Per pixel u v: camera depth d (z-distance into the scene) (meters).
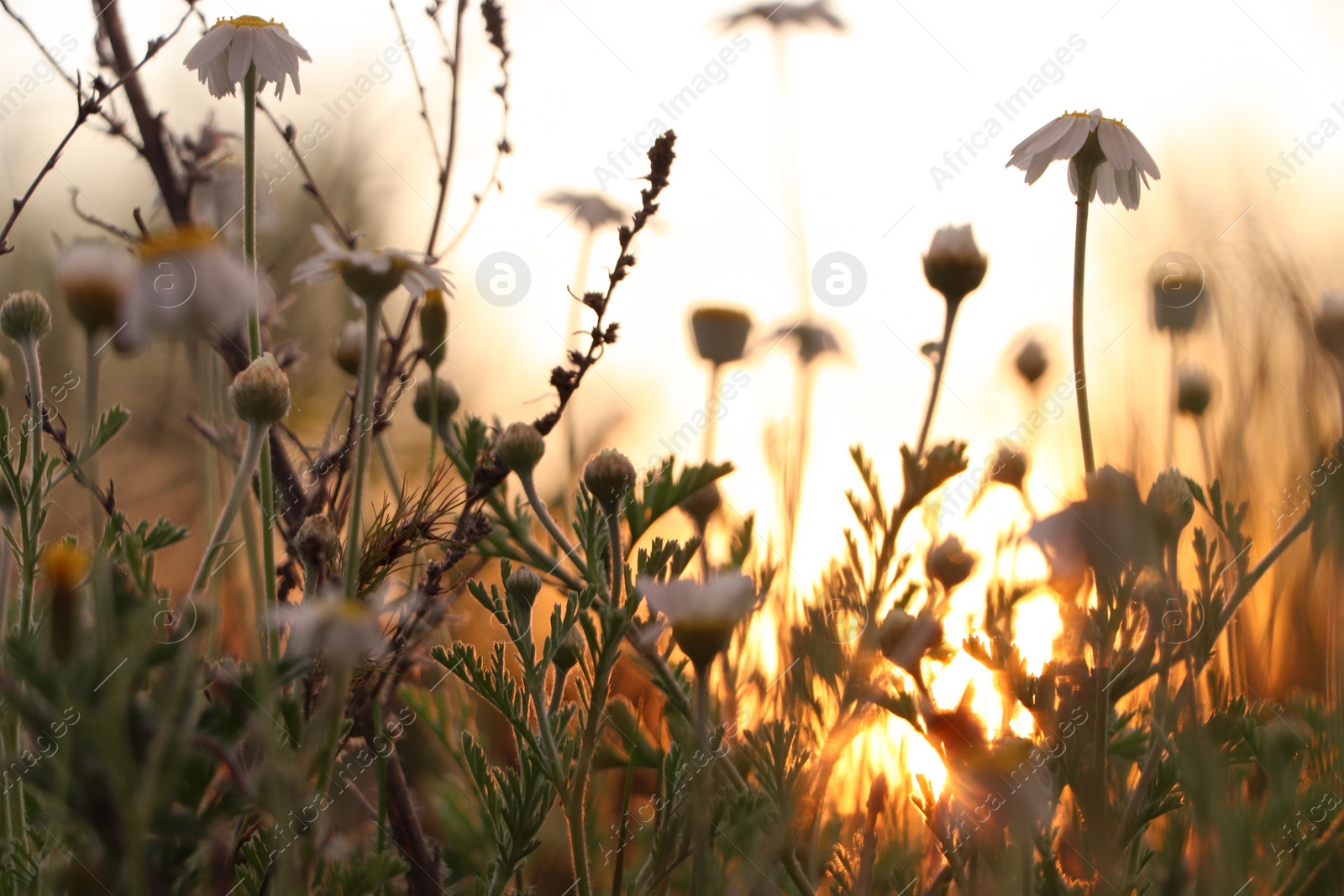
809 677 0.51
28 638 0.40
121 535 0.45
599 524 0.50
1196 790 0.44
